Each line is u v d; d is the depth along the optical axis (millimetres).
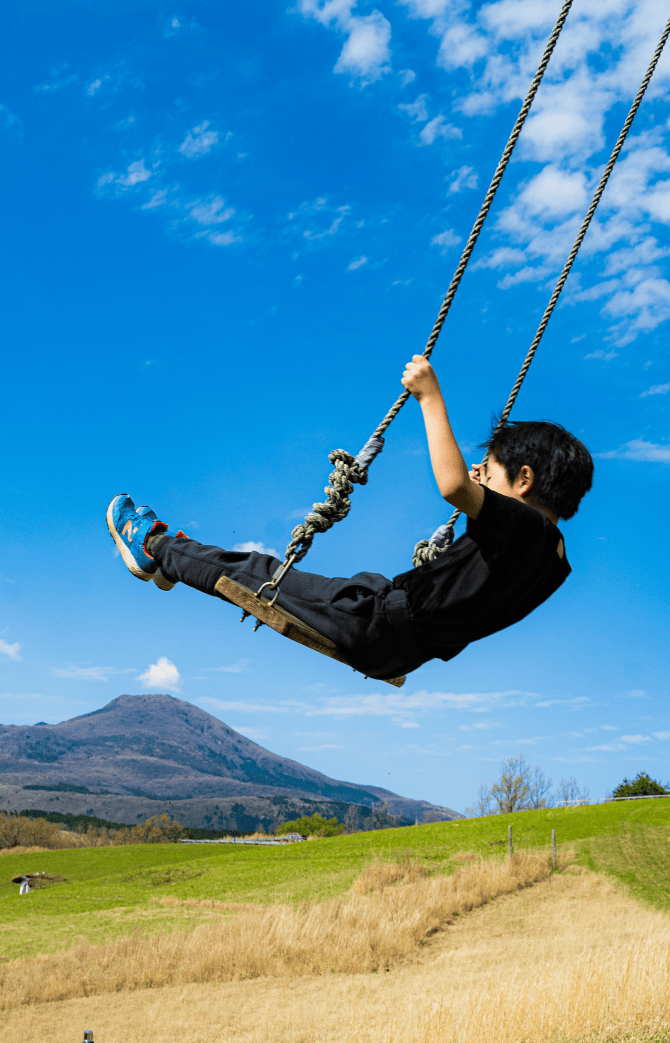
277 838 84312
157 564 3264
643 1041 12008
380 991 19844
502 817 54812
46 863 59344
